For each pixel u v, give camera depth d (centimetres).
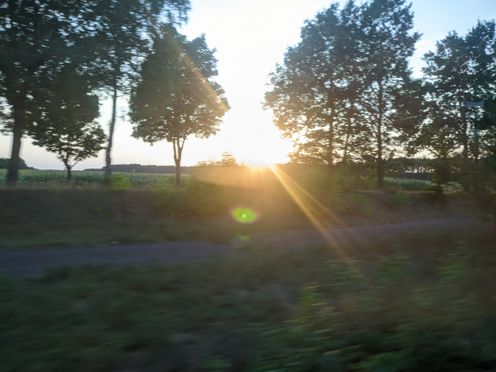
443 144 3347
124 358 572
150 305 764
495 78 3775
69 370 529
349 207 2308
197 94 4219
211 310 751
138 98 2295
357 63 3531
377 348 597
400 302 709
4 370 515
